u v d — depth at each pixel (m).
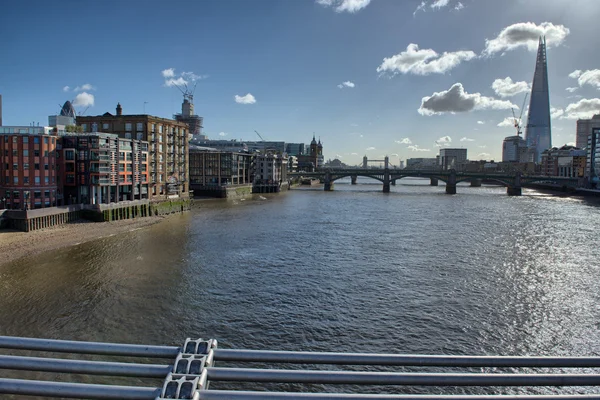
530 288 47.84
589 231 88.56
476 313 40.12
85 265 56.19
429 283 49.22
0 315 38.53
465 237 80.19
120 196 108.25
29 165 87.94
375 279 50.59
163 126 129.62
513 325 37.56
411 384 6.21
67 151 96.94
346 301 42.78
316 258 61.25
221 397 5.68
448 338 34.81
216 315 38.91
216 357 6.43
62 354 30.92
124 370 6.26
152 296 43.81
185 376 5.89
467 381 6.23
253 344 33.38
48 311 39.59
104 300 42.53
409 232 85.56
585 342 34.59
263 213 119.69
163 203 117.88
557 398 5.80
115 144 102.69
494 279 51.28
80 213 94.25
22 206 87.81
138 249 66.81
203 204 148.88
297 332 35.50
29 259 59.44
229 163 190.75
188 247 68.62
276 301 42.62
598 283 49.88
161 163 129.00
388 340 34.22
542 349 33.28
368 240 76.12
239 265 56.72
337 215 115.25
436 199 178.62
